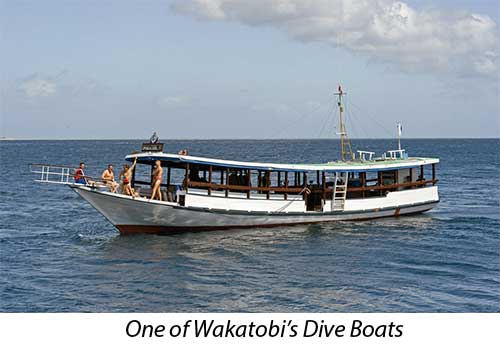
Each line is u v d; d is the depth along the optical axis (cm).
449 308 2238
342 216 3988
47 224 3978
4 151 19575
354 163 4159
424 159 4444
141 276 2641
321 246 3266
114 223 3409
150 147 3447
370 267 2831
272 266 2830
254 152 18575
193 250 3125
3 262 2886
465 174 8794
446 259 3003
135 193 3381
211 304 2278
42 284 2522
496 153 17312
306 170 3775
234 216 3569
